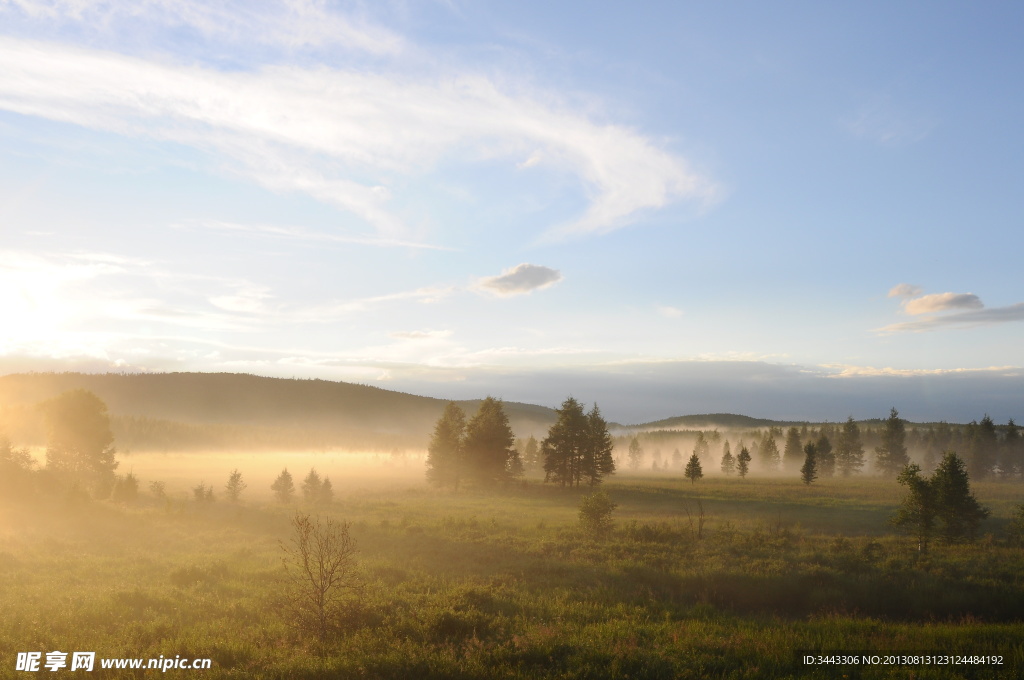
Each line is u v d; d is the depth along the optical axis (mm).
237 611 15398
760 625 15992
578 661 11352
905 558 24219
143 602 15914
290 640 12828
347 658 11086
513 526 33688
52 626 13422
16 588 17578
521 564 23094
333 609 14039
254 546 27125
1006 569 21859
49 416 61906
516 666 11070
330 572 14570
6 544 25906
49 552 24609
